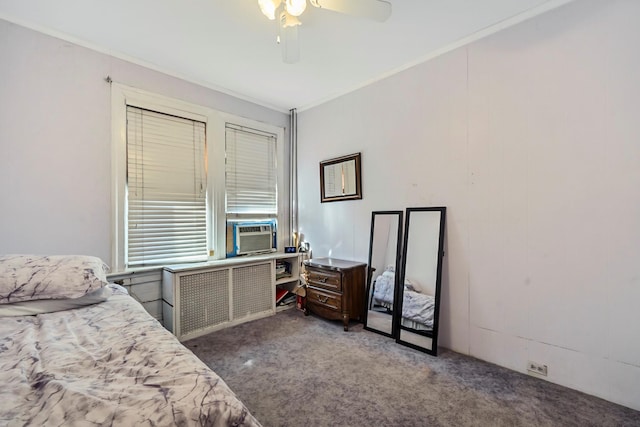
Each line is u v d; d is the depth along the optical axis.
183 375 0.82
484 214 2.20
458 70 2.33
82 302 1.54
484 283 2.20
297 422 1.54
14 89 2.04
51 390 0.73
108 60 2.43
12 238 2.03
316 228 3.57
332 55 2.54
